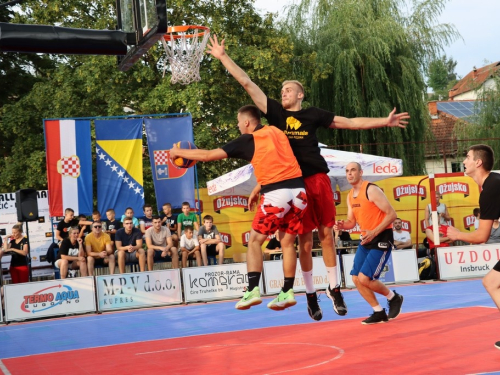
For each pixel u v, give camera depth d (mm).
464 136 29203
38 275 17234
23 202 14273
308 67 25656
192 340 8484
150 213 15969
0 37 8375
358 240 16766
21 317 13070
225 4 24875
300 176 5273
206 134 22531
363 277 8547
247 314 11148
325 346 7098
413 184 18891
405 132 25531
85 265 14086
